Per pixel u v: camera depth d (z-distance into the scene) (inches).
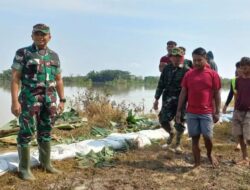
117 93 1285.7
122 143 311.7
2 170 237.3
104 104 450.6
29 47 232.1
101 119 413.7
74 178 239.9
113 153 297.0
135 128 395.5
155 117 471.5
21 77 232.1
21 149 233.3
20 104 233.3
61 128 372.2
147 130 362.6
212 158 275.1
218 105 264.1
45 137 246.4
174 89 302.7
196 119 263.0
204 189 230.5
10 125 373.4
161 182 240.8
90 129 374.6
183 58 302.8
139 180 241.9
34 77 229.9
